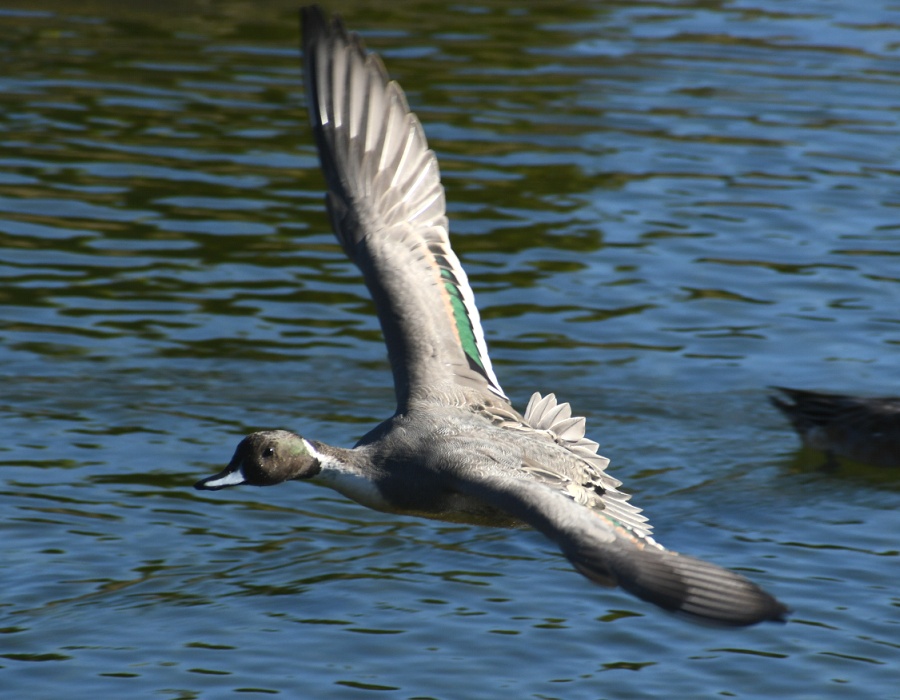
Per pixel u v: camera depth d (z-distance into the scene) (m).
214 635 10.59
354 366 15.34
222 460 13.39
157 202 18.72
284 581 11.44
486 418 8.68
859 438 13.75
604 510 8.16
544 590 11.32
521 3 26.70
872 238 18.05
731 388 14.98
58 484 12.84
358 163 9.21
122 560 11.70
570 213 18.59
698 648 10.45
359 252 9.11
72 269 17.00
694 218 18.52
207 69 23.09
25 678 10.01
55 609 10.95
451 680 9.98
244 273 17.19
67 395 14.47
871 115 21.75
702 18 26.23
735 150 20.53
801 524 12.48
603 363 15.33
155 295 16.53
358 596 11.19
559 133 20.91
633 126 21.23
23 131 20.45
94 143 20.25
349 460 8.55
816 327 16.09
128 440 13.70
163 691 9.84
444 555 11.94
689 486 13.23
